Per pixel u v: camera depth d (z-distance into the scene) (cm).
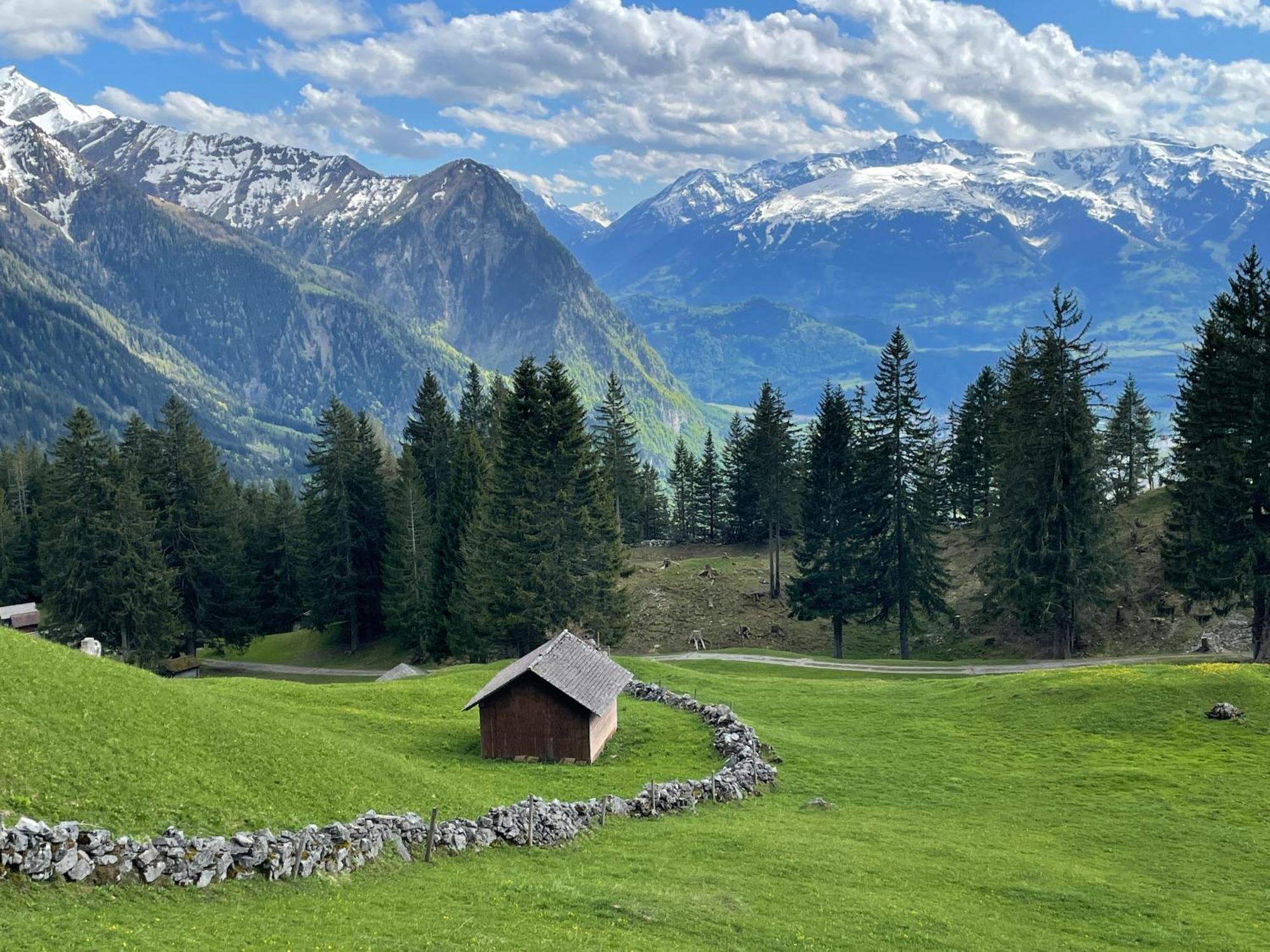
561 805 3566
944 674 7925
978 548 11512
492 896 2716
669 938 2544
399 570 9894
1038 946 2753
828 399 9538
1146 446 12725
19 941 1923
